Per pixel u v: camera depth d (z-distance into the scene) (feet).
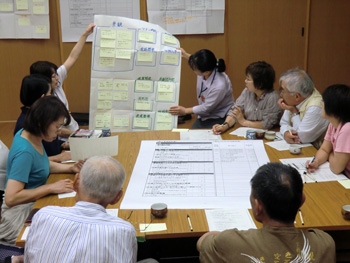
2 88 15.71
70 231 4.29
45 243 4.28
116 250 4.27
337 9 15.47
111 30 9.87
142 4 15.01
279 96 10.00
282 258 4.09
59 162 7.95
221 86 11.46
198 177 6.96
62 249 4.21
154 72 9.93
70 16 15.03
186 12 15.14
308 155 7.91
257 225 5.52
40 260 4.25
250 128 9.96
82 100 15.97
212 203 6.14
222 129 9.45
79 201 4.59
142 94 9.99
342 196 6.26
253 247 4.18
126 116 10.07
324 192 6.40
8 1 14.76
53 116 6.49
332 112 7.05
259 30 15.57
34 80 8.32
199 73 11.43
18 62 15.51
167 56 9.87
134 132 9.72
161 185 6.72
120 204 6.15
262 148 8.10
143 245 7.61
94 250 4.19
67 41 15.28
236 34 15.57
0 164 7.43
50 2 14.94
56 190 6.49
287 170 4.30
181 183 6.77
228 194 6.40
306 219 5.63
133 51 9.87
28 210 6.66
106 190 4.58
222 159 7.64
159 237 5.44
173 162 7.56
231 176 6.98
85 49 15.44
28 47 15.37
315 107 8.46
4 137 14.34
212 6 15.10
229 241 4.31
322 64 16.10
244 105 10.38
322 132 8.62
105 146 7.57
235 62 15.90
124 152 8.23
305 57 15.87
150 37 9.89
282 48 15.80
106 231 4.31
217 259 4.38
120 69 9.93
